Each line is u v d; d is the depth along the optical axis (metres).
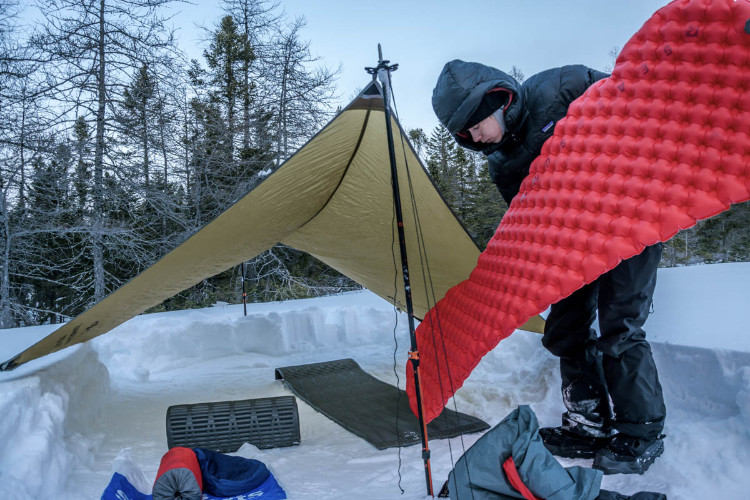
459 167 31.48
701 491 2.78
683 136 2.25
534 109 3.10
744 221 26.88
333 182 4.62
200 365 7.65
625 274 3.03
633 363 3.14
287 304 10.50
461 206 30.72
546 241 2.50
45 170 16.02
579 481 2.46
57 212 15.53
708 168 2.18
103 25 15.69
